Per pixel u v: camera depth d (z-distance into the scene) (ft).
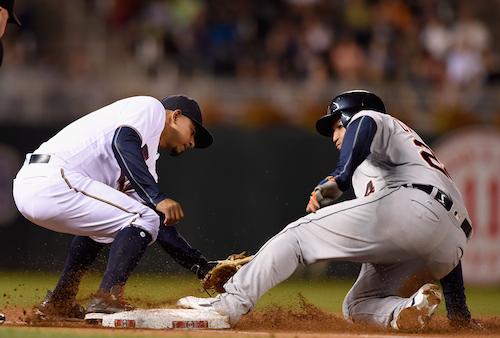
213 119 104.63
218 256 98.12
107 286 37.11
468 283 98.07
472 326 40.55
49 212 37.99
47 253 97.35
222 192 99.14
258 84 113.70
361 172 38.75
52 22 149.18
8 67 118.21
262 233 99.30
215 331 34.86
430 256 36.47
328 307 61.00
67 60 140.67
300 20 148.15
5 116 102.32
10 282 83.46
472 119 104.42
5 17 47.42
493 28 160.86
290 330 36.78
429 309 35.53
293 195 99.91
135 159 37.32
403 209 35.58
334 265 96.99
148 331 34.01
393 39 146.00
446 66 143.02
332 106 41.06
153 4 147.23
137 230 37.99
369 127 36.29
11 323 38.47
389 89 113.80
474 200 100.68
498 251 98.78
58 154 38.75
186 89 111.65
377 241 35.70
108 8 149.69
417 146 38.19
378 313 38.19
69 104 105.40
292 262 36.63
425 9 155.02
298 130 102.68
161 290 68.49
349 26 148.56
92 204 38.04
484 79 141.59
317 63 140.05
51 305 41.01
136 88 109.60
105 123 39.78
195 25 143.02
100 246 42.45
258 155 99.86
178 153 43.88
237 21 145.89
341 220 36.11
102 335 31.24
